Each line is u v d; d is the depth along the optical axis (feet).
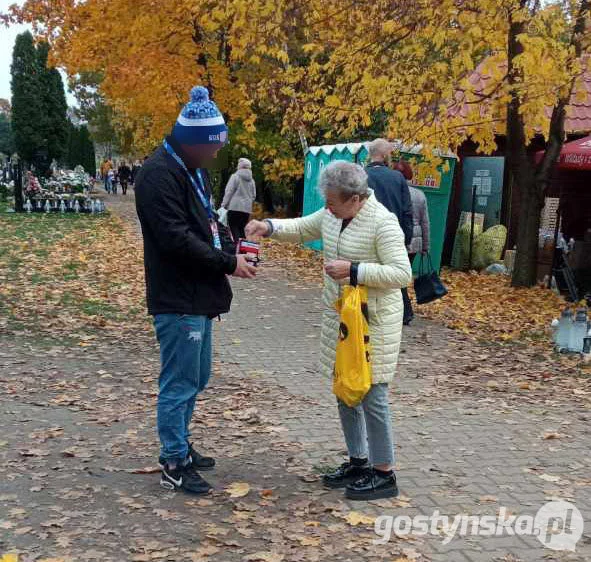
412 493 14.19
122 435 16.94
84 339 26.05
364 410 13.58
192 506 13.25
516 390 21.66
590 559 11.84
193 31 61.46
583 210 44.60
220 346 25.94
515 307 35.04
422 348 26.45
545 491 14.48
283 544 11.93
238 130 71.46
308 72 40.83
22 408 18.61
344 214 13.20
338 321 13.66
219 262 13.05
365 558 11.63
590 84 47.52
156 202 12.74
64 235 62.44
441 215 43.65
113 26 61.77
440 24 33.58
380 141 26.04
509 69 35.27
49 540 11.87
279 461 15.60
